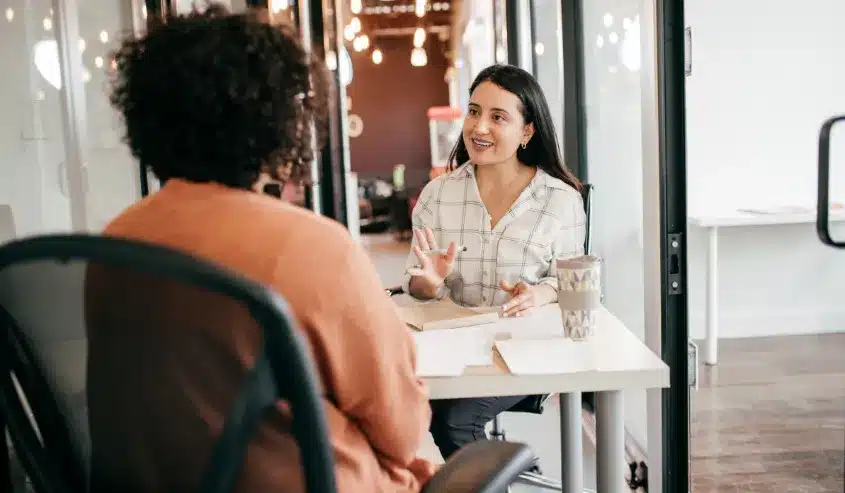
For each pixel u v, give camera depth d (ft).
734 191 13.91
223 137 3.05
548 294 6.36
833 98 13.53
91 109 9.96
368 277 3.13
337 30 15.71
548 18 13.00
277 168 3.25
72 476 2.99
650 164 7.07
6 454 3.13
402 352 3.31
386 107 47.21
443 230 7.13
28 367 2.85
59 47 9.70
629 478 8.50
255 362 2.26
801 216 12.10
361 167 47.50
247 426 2.29
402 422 3.35
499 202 7.11
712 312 12.48
